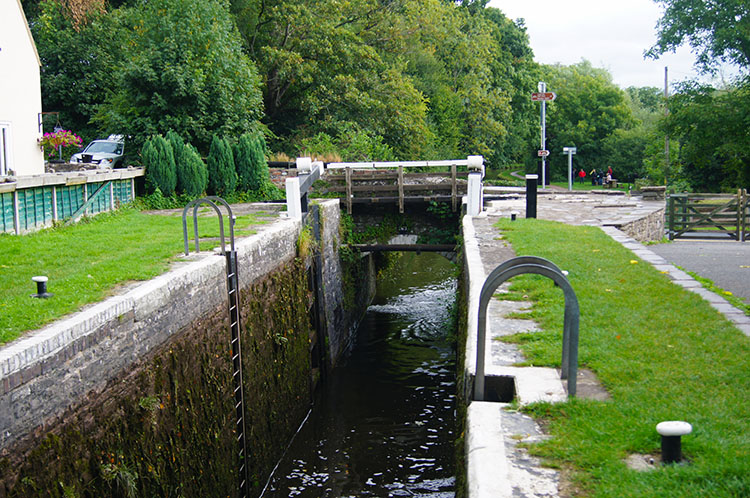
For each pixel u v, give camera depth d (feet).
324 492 33.86
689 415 15.52
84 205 47.93
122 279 27.20
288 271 43.27
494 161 168.25
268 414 36.60
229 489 30.07
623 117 200.23
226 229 42.39
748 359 19.22
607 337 21.57
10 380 16.26
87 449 19.56
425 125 114.73
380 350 57.31
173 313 25.79
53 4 107.45
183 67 67.31
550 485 12.98
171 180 58.70
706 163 111.86
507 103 162.09
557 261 33.40
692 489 12.32
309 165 49.88
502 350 20.74
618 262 33.47
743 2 97.30
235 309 32.35
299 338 44.32
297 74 98.89
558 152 195.52
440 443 39.19
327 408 45.03
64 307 22.24
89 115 108.17
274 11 98.17
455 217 62.03
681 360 19.34
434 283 82.53
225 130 69.00
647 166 135.95
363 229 63.62
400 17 117.50
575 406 16.22
